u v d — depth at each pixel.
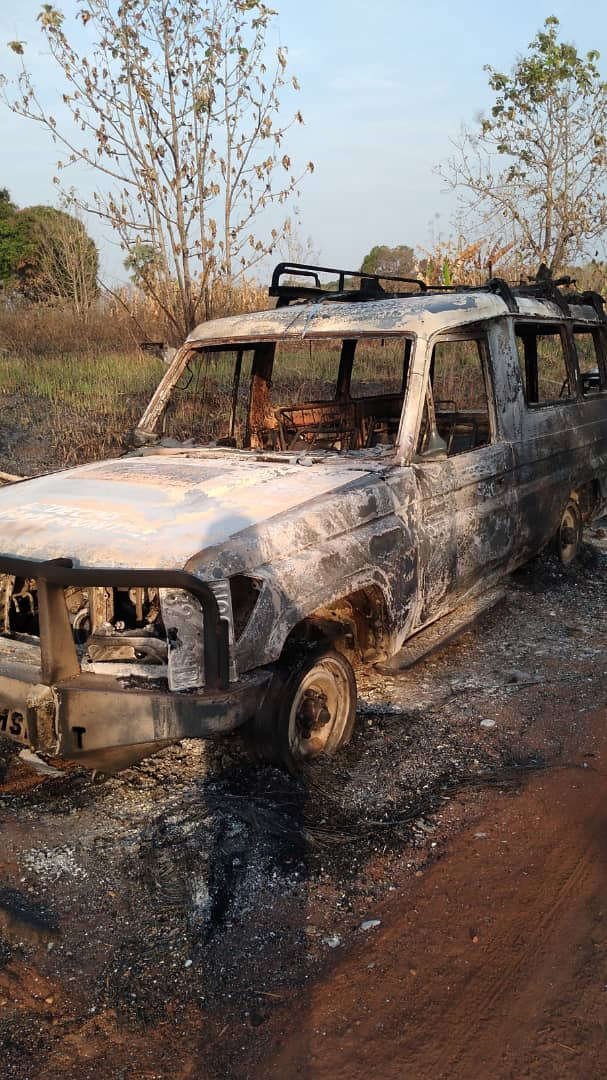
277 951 2.72
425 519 4.36
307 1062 2.30
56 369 12.19
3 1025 2.45
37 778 3.81
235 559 3.21
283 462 4.49
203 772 3.78
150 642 3.24
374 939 2.76
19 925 2.86
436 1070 2.27
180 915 2.89
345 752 3.94
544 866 3.10
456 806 3.49
